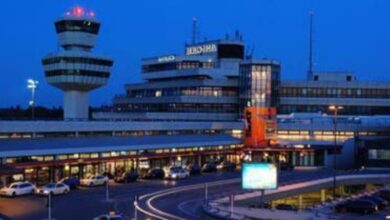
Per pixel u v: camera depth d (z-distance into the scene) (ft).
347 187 366.22
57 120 322.96
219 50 587.27
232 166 396.98
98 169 320.91
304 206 292.40
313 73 582.35
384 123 487.20
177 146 378.53
